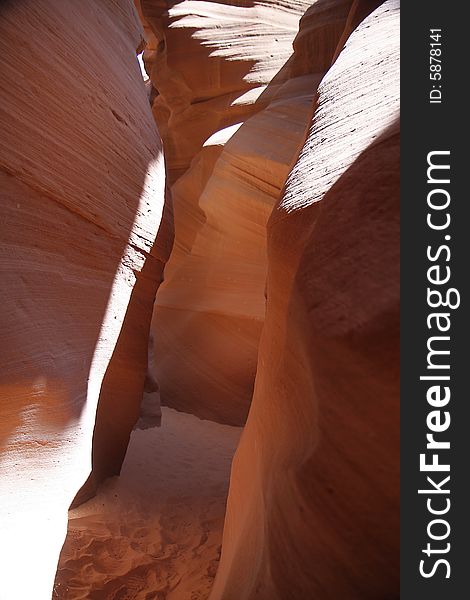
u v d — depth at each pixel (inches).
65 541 160.2
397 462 56.0
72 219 166.6
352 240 68.7
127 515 187.8
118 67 200.7
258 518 90.4
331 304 64.8
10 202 140.6
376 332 56.3
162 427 315.6
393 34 109.3
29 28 148.3
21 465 144.7
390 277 59.7
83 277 174.4
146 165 216.2
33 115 147.9
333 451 61.9
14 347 139.0
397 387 54.9
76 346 169.6
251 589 80.5
